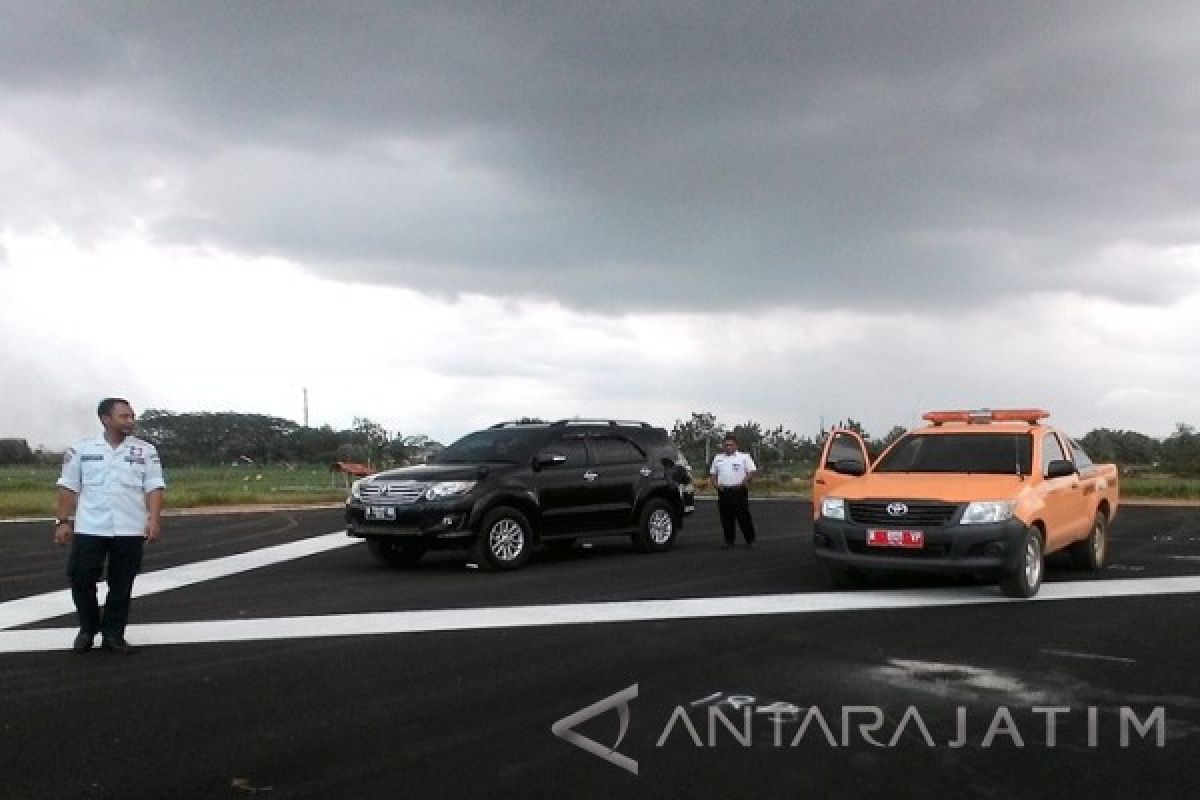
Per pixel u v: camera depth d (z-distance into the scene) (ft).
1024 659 25.73
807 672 24.41
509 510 43.68
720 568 43.80
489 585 39.01
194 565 45.85
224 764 18.15
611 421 50.03
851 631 29.25
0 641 28.63
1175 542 53.88
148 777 17.56
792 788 16.90
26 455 214.07
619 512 48.62
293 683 23.65
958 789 16.84
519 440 46.85
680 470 51.93
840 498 36.22
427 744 19.19
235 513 81.30
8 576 42.42
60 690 23.17
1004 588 34.53
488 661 25.67
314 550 52.24
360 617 31.86
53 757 18.56
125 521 27.22
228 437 237.25
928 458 38.88
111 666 25.46
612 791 16.78
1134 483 104.94
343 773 17.67
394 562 46.83
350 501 45.01
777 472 131.75
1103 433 147.74
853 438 44.11
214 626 30.58
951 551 33.68
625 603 34.19
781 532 61.98
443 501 42.37
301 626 30.40
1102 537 43.39
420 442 173.58
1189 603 34.01
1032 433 38.65
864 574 38.04
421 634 29.07
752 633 28.96
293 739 19.52
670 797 16.53
